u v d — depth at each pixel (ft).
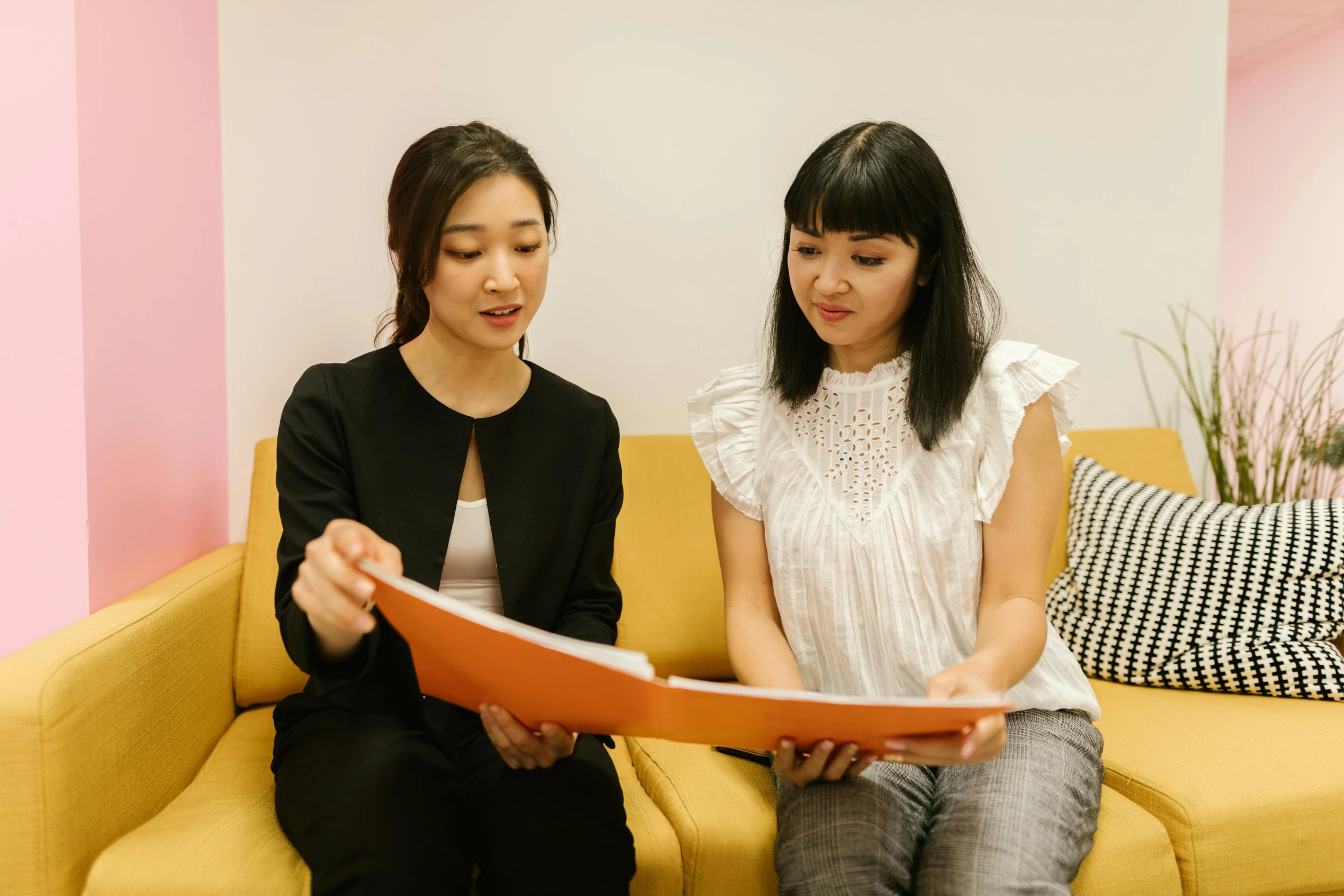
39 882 2.91
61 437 3.90
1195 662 4.92
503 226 3.47
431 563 3.71
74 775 3.02
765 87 6.10
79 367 3.88
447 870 2.96
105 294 4.07
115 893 2.92
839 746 3.06
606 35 5.86
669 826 3.58
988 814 3.15
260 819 3.38
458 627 2.56
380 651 3.65
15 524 3.89
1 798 2.88
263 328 5.57
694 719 2.83
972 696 3.01
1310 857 3.66
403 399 3.83
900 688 3.78
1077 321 6.76
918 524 3.74
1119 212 6.79
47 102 3.83
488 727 3.13
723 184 6.08
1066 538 5.81
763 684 3.62
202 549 5.20
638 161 5.95
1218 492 6.91
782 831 3.34
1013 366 3.83
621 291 5.98
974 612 3.77
